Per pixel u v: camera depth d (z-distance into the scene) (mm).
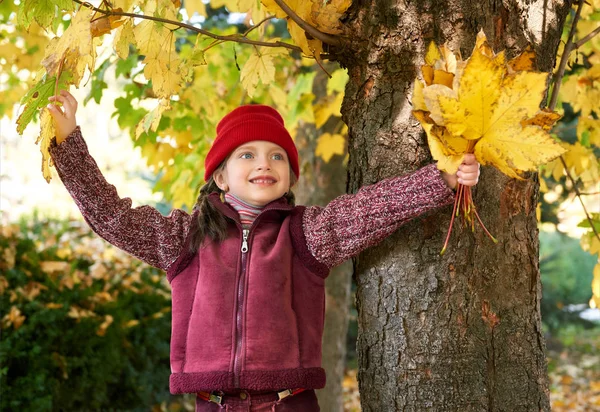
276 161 1956
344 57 1790
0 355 3812
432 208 1632
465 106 1368
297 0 1728
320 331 1822
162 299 4961
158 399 4789
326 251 1785
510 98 1353
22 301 4059
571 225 6141
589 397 7086
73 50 1572
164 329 4883
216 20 5949
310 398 1803
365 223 1703
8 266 4082
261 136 1943
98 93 2869
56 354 4055
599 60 2896
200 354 1757
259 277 1787
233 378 1710
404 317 1689
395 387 1695
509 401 1648
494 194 1678
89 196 1789
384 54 1717
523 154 1369
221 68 3191
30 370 3938
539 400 1686
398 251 1714
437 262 1671
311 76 3006
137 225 1855
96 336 4277
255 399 1749
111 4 1707
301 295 1812
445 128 1423
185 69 1891
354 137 1797
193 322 1795
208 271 1824
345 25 1741
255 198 1914
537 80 1337
